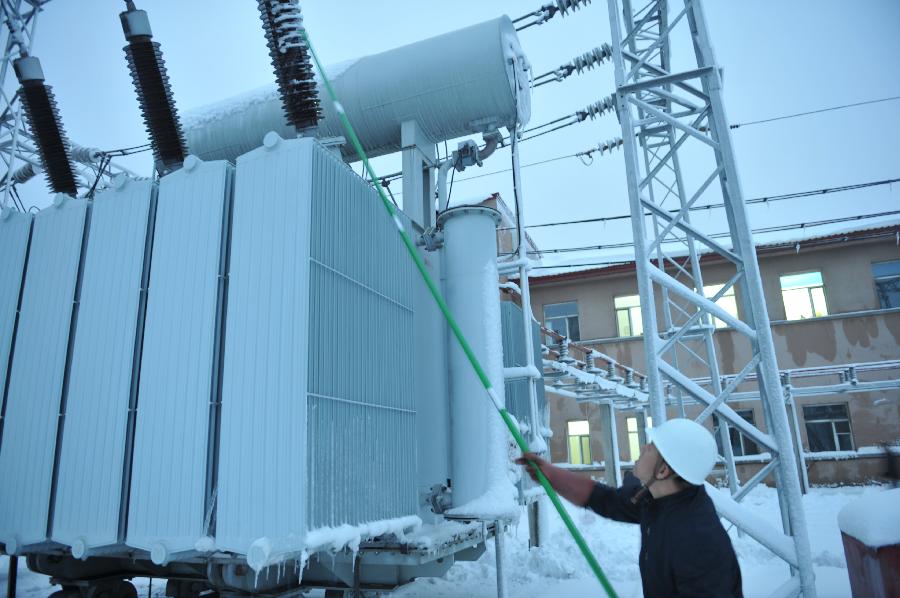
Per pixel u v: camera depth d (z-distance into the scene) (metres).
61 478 4.78
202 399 4.22
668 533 2.38
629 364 20.44
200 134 7.81
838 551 8.00
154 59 5.78
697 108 6.78
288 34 5.37
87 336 4.96
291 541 3.68
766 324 4.79
